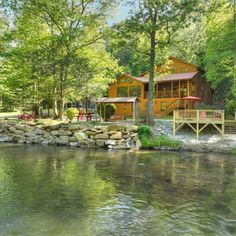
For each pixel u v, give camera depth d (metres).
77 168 12.13
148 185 9.62
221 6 21.00
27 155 15.32
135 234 5.89
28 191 8.73
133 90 33.53
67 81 23.98
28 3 22.72
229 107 27.02
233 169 12.18
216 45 22.92
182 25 20.59
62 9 23.16
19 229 6.05
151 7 20.22
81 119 26.38
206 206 7.60
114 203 7.77
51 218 6.67
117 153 16.45
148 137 19.20
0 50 23.94
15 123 22.38
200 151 16.98
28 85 25.05
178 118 19.80
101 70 25.97
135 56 24.91
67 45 23.38
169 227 6.26
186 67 33.72
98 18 24.95
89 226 6.25
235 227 6.30
